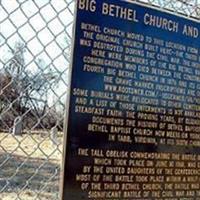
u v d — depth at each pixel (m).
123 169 1.39
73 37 1.34
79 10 1.35
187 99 1.55
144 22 1.48
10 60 1.33
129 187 1.40
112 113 1.38
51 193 2.00
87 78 1.35
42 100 1.39
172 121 1.51
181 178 1.53
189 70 1.57
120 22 1.42
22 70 1.35
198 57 1.59
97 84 1.36
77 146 1.32
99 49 1.37
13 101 1.35
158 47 1.50
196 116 1.57
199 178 1.57
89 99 1.35
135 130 1.42
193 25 1.59
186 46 1.57
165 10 1.53
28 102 1.38
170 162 1.50
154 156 1.46
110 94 1.38
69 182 1.31
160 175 1.47
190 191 1.54
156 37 1.50
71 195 1.30
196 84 1.58
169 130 1.50
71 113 1.32
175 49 1.54
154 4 1.59
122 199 1.39
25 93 1.36
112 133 1.38
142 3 1.48
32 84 1.37
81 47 1.35
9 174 2.82
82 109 1.34
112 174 1.37
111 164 1.37
